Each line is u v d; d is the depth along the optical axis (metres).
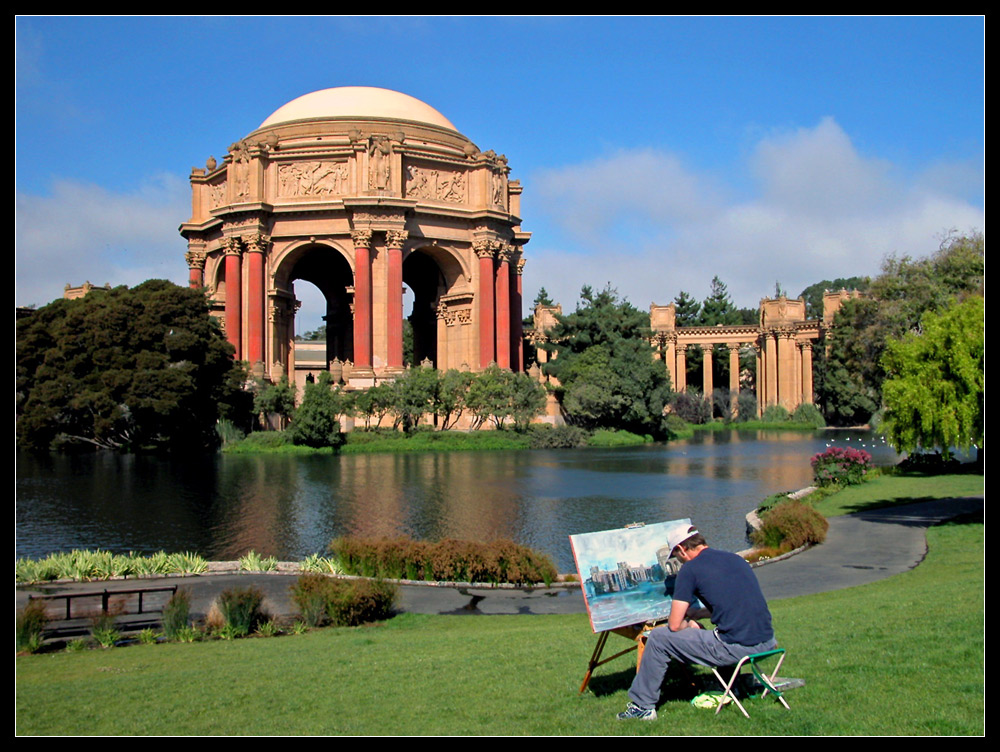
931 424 33.16
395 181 94.94
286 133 100.00
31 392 72.19
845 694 10.62
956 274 64.31
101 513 39.41
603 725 10.12
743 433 111.25
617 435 90.94
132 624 19.19
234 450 72.38
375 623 20.00
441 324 104.88
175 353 73.31
